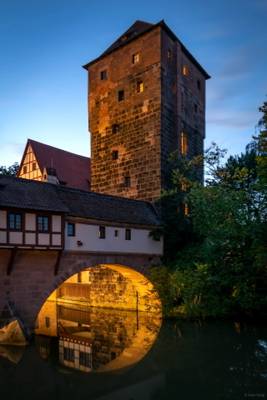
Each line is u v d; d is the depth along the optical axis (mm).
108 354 16797
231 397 11375
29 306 17656
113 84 31344
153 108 28141
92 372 14234
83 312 28016
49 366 14852
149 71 28719
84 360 15852
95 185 31875
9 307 16812
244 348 17047
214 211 21500
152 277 24344
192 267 24000
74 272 19922
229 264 23094
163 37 28641
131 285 26781
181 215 27094
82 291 31562
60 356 16391
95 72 33031
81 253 20328
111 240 22094
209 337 19156
